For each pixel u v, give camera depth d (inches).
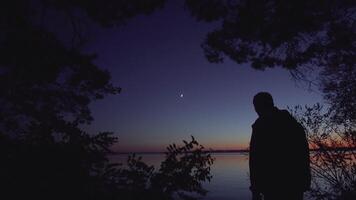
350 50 320.2
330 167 289.7
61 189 146.4
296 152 156.4
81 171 150.5
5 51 205.5
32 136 154.5
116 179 158.2
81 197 149.3
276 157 156.9
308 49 326.6
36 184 144.7
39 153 146.2
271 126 159.6
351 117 294.4
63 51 231.6
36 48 214.2
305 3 295.9
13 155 145.9
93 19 265.3
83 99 243.4
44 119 171.9
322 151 292.5
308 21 300.0
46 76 213.8
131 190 156.5
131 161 166.7
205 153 171.0
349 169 283.9
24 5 222.5
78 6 253.0
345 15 310.7
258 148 159.9
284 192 156.3
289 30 309.6
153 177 165.8
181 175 167.0
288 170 156.1
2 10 213.5
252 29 316.8
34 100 197.3
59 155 147.0
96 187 151.9
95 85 258.4
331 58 326.0
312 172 295.7
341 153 288.2
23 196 142.4
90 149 155.8
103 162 157.2
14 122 175.3
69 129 158.1
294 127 159.0
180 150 172.2
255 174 160.7
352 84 305.1
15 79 198.5
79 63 247.1
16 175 144.3
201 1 303.4
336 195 274.2
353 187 277.9
